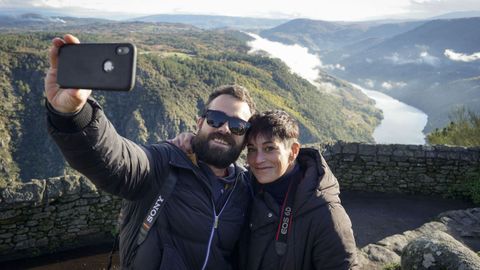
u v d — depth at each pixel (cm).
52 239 465
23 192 438
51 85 121
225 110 183
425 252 277
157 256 162
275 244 180
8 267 436
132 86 108
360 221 592
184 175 175
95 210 484
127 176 151
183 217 167
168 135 7631
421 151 682
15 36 10094
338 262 170
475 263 253
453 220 524
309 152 207
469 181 672
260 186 202
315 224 173
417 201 669
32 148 7444
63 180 463
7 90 7900
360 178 697
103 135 135
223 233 177
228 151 181
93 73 112
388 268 371
